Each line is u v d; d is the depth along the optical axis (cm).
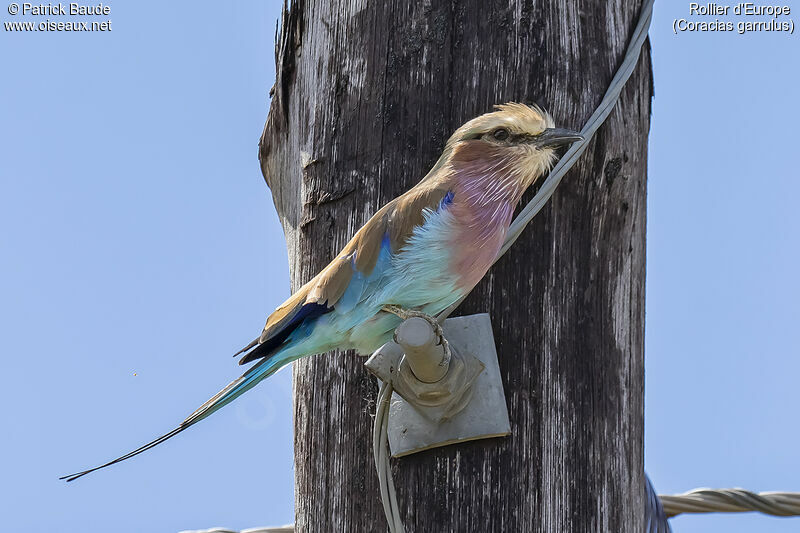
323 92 766
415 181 728
